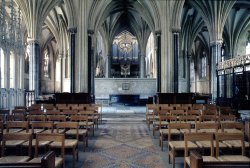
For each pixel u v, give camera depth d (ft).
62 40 114.01
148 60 141.08
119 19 117.50
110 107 81.00
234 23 105.09
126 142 31.17
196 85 141.49
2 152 17.76
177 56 68.59
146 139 33.04
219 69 66.85
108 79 90.84
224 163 10.01
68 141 21.70
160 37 71.05
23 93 60.29
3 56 51.47
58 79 132.77
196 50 139.85
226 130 25.66
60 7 95.30
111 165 21.54
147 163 22.16
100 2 78.43
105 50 120.98
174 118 29.45
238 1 88.33
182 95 62.59
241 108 57.21
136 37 121.80
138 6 93.45
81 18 67.72
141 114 60.08
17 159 16.61
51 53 131.13
